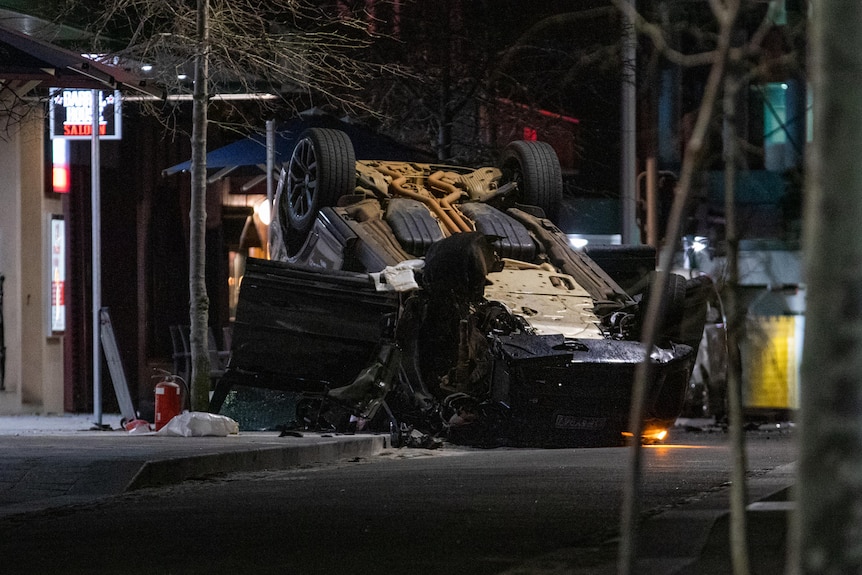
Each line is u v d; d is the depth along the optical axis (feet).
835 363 27.17
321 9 221.46
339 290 150.92
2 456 113.80
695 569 59.98
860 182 27.20
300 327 150.51
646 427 155.74
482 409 146.82
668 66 304.71
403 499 93.30
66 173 241.76
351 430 156.35
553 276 165.58
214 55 178.40
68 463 107.55
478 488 99.91
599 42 256.11
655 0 133.69
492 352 146.10
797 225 276.41
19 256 230.89
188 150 264.31
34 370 235.40
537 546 70.44
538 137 278.87
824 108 27.40
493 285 159.43
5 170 229.66
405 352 150.61
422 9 254.68
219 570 63.77
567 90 280.72
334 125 217.56
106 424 180.65
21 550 72.02
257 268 150.51
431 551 69.05
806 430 27.37
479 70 254.47
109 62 192.85
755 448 146.51
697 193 45.85
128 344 253.03
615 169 313.73
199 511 88.58
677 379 153.79
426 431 152.46
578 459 128.06
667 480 103.91
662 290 36.76
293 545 71.72
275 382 151.94
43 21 200.95
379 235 165.58
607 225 300.40
